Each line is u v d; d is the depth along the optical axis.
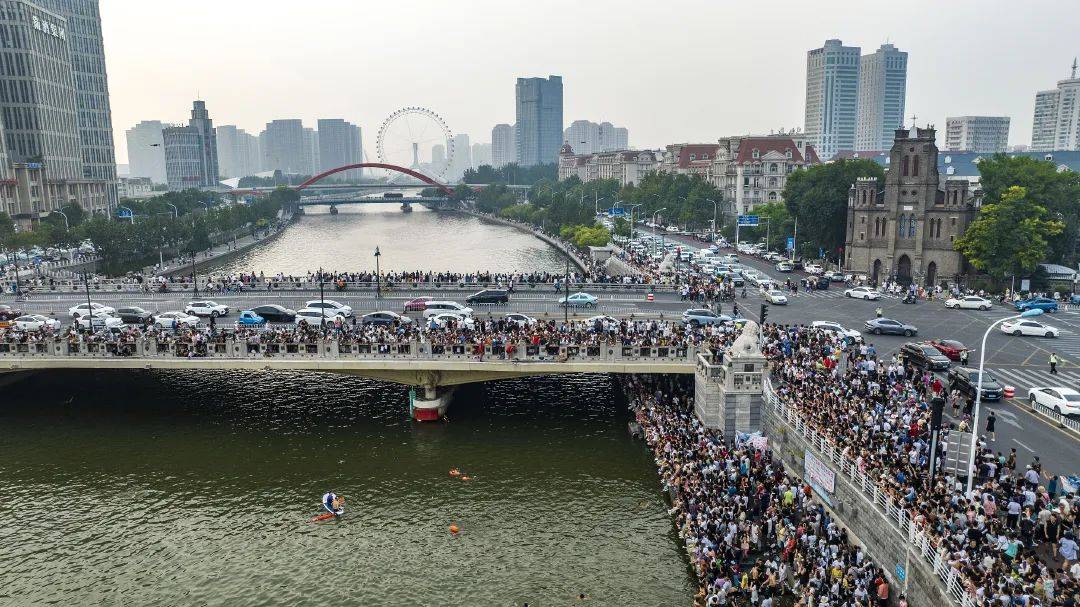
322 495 62.09
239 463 67.81
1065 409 58.94
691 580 49.50
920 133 127.06
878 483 46.22
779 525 48.72
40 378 90.81
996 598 34.41
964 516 41.22
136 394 85.44
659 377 82.69
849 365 71.19
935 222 128.00
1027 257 113.62
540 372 74.12
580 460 67.69
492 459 68.12
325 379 91.12
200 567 52.38
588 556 52.72
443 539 55.44
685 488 57.12
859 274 133.00
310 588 49.94
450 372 76.81
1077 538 40.50
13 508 60.12
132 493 62.53
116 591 49.72
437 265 197.12
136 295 115.56
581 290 116.69
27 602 48.50
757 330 74.69
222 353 74.75
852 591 42.50
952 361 76.88
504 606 47.47
